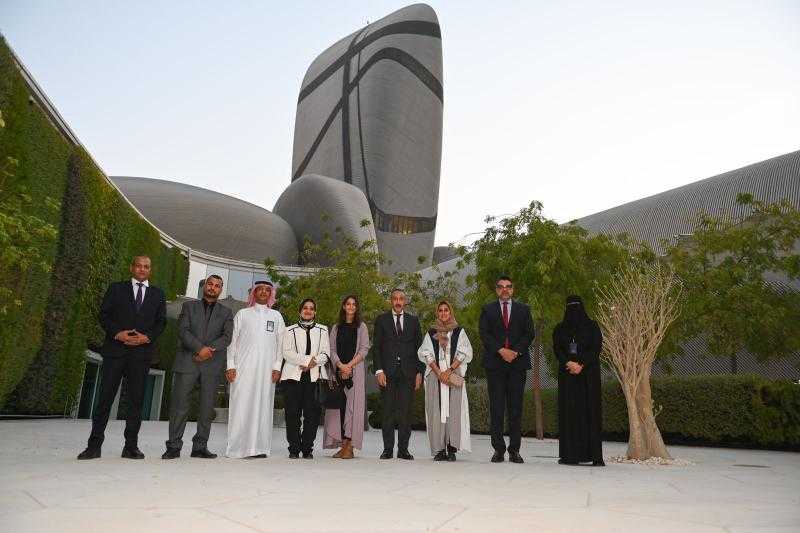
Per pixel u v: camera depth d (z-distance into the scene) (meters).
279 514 2.72
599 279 15.12
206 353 6.07
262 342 6.71
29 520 2.38
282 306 21.69
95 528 2.28
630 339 7.70
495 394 6.78
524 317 6.95
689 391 12.02
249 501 3.08
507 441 13.09
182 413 6.02
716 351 18.67
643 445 7.33
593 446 6.50
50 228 8.85
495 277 15.99
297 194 55.16
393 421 7.05
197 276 30.70
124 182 47.31
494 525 2.56
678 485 4.36
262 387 6.63
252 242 48.00
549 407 16.02
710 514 2.96
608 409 13.59
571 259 14.89
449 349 7.03
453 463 6.25
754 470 6.04
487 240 16.44
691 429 11.85
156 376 23.55
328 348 6.96
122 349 5.61
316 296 20.73
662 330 7.68
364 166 89.50
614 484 4.36
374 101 91.12
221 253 46.38
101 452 6.04
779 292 19.62
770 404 10.93
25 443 6.74
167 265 25.47
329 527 2.44
